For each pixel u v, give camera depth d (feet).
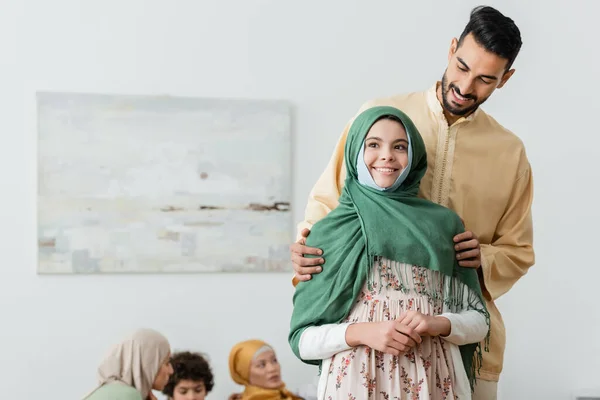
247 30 11.70
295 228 11.72
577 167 12.06
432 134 6.35
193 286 11.54
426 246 5.38
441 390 5.33
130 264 11.40
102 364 8.46
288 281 11.71
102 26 11.49
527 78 12.03
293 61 11.76
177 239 11.48
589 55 12.12
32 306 11.23
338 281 5.48
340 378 5.31
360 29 11.88
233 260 11.57
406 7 11.94
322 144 11.80
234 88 11.67
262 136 11.64
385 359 5.30
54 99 11.31
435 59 11.98
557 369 11.99
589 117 12.10
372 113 5.62
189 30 11.61
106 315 11.34
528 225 6.64
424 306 5.38
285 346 11.64
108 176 11.40
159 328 11.43
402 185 5.76
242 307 11.60
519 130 12.00
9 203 11.26
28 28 11.36
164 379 8.74
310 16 11.80
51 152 11.30
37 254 11.23
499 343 6.50
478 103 6.07
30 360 11.18
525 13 12.06
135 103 11.44
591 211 12.07
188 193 11.52
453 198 6.35
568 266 12.03
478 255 5.59
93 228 11.36
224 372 11.44
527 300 11.98
